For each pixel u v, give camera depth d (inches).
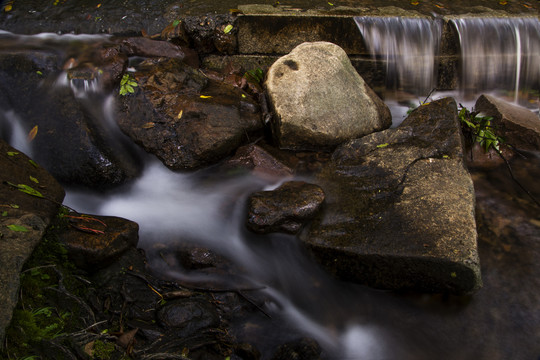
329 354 120.4
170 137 167.5
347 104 177.8
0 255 94.3
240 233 149.8
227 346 117.0
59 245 115.7
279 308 131.9
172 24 209.8
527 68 231.0
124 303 118.8
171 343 112.7
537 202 164.7
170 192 167.2
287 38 214.8
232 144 170.9
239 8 219.3
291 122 170.6
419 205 141.9
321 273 141.9
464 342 123.1
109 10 222.4
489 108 199.3
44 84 173.0
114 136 171.9
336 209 149.1
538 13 231.6
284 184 157.3
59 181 161.3
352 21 211.9
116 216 142.2
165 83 176.9
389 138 168.2
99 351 99.3
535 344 121.5
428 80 228.8
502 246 148.0
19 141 167.9
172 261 140.6
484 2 244.2
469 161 183.3
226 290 131.1
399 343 123.9
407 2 238.5
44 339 92.1
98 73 177.5
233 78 200.8
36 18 216.2
